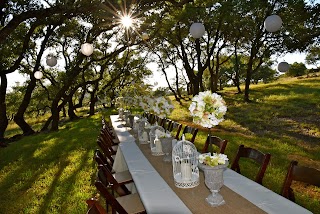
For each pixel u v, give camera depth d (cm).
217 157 219
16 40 1418
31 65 2023
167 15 1552
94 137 1123
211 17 1593
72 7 753
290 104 1461
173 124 636
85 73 2398
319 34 1160
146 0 923
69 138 1187
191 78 1969
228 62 3431
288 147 721
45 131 1631
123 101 891
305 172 228
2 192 595
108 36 2045
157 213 218
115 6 817
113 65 2681
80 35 1938
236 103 1770
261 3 1433
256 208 207
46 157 875
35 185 610
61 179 623
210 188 222
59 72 2266
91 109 2470
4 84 1438
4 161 910
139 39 1734
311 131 933
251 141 801
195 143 795
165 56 2430
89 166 696
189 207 224
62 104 1652
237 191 242
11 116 2745
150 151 434
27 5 1140
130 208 315
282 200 215
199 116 232
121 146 493
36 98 2355
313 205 388
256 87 2645
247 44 2011
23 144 1215
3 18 1204
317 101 1440
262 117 1245
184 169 271
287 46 1376
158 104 461
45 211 464
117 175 438
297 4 1153
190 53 2275
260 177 273
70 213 439
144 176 313
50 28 1593
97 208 171
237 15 1559
